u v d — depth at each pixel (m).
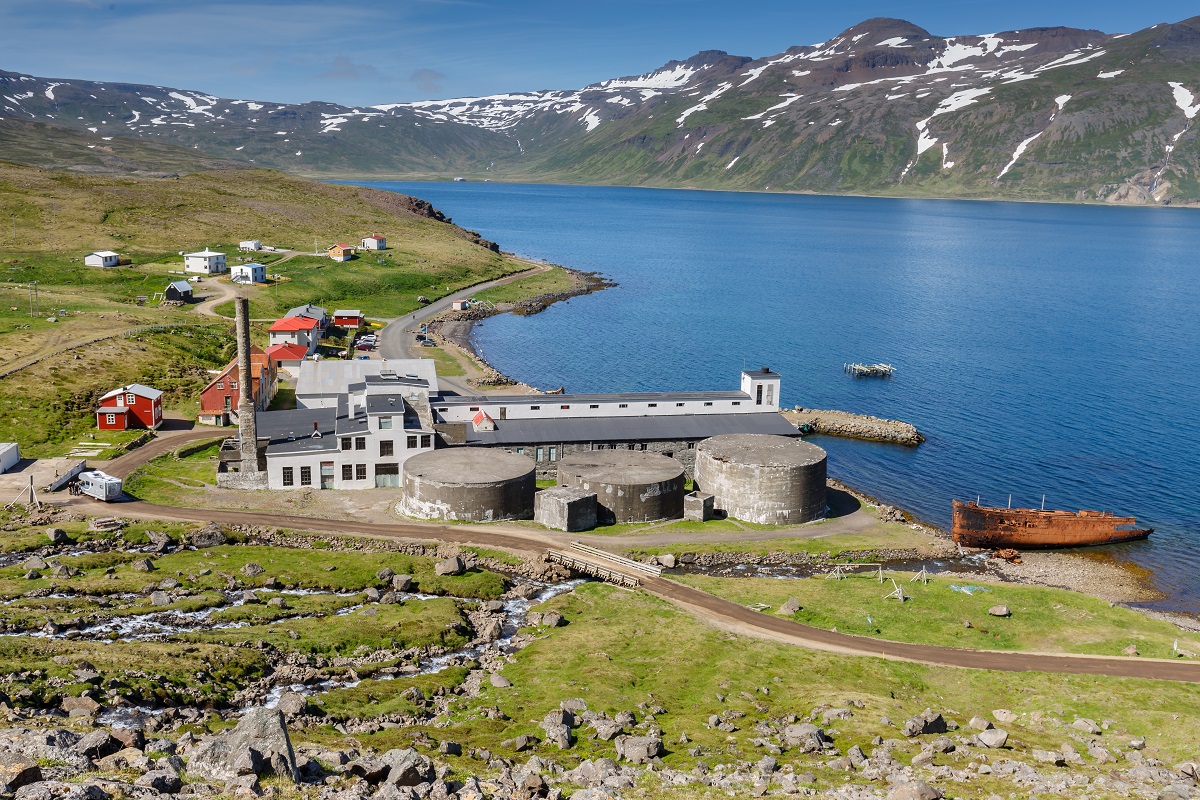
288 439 117.69
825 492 113.81
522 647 76.31
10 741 46.16
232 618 77.06
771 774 52.66
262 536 98.19
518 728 60.22
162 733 54.34
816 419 157.75
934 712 63.12
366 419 117.69
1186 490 129.25
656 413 133.75
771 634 78.94
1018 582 99.44
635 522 108.19
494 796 46.66
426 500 104.62
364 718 60.75
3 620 72.19
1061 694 68.06
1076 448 147.88
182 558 90.38
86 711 56.22
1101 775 53.78
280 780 44.09
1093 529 110.19
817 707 64.44
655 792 49.03
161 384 155.00
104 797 39.06
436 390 138.38
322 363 145.62
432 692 66.50
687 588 89.19
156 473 116.56
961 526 108.75
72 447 124.75
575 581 92.62
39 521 98.06
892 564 102.50
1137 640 78.88
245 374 110.56
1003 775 53.62
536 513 106.12
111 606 77.62
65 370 150.50
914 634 79.62
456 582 88.44
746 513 110.25
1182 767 54.12
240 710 61.81
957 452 145.50
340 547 97.38
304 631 74.88
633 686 68.12
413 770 46.31
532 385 183.25
